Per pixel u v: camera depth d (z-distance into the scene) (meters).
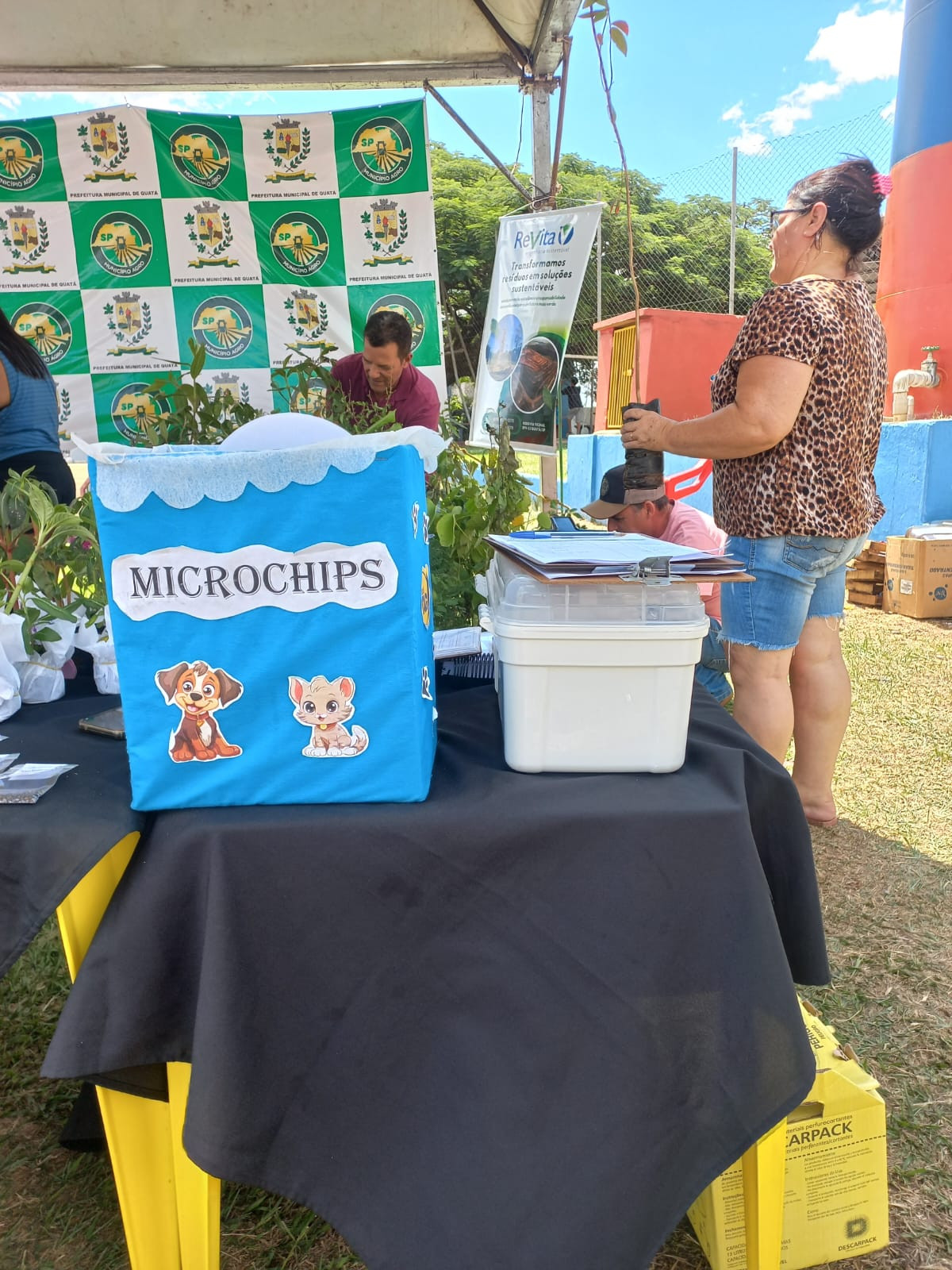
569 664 0.99
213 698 0.92
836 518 2.05
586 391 9.45
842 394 1.99
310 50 3.96
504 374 4.11
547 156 4.08
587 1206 0.93
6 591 1.32
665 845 0.94
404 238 4.21
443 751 1.12
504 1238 0.92
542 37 3.64
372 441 0.89
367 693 0.92
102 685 1.36
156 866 0.92
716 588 2.61
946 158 6.26
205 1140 0.92
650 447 2.20
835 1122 1.25
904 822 2.70
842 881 2.36
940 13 6.15
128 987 0.93
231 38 3.86
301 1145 0.95
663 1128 0.96
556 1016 0.95
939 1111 1.58
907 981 1.95
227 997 0.92
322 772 0.95
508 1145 0.93
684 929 0.95
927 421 5.81
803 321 1.93
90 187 4.07
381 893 0.93
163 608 0.90
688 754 1.09
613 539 1.22
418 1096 0.95
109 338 4.22
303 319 4.29
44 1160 1.52
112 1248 1.34
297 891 0.93
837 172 2.04
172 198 4.11
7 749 1.12
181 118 4.02
